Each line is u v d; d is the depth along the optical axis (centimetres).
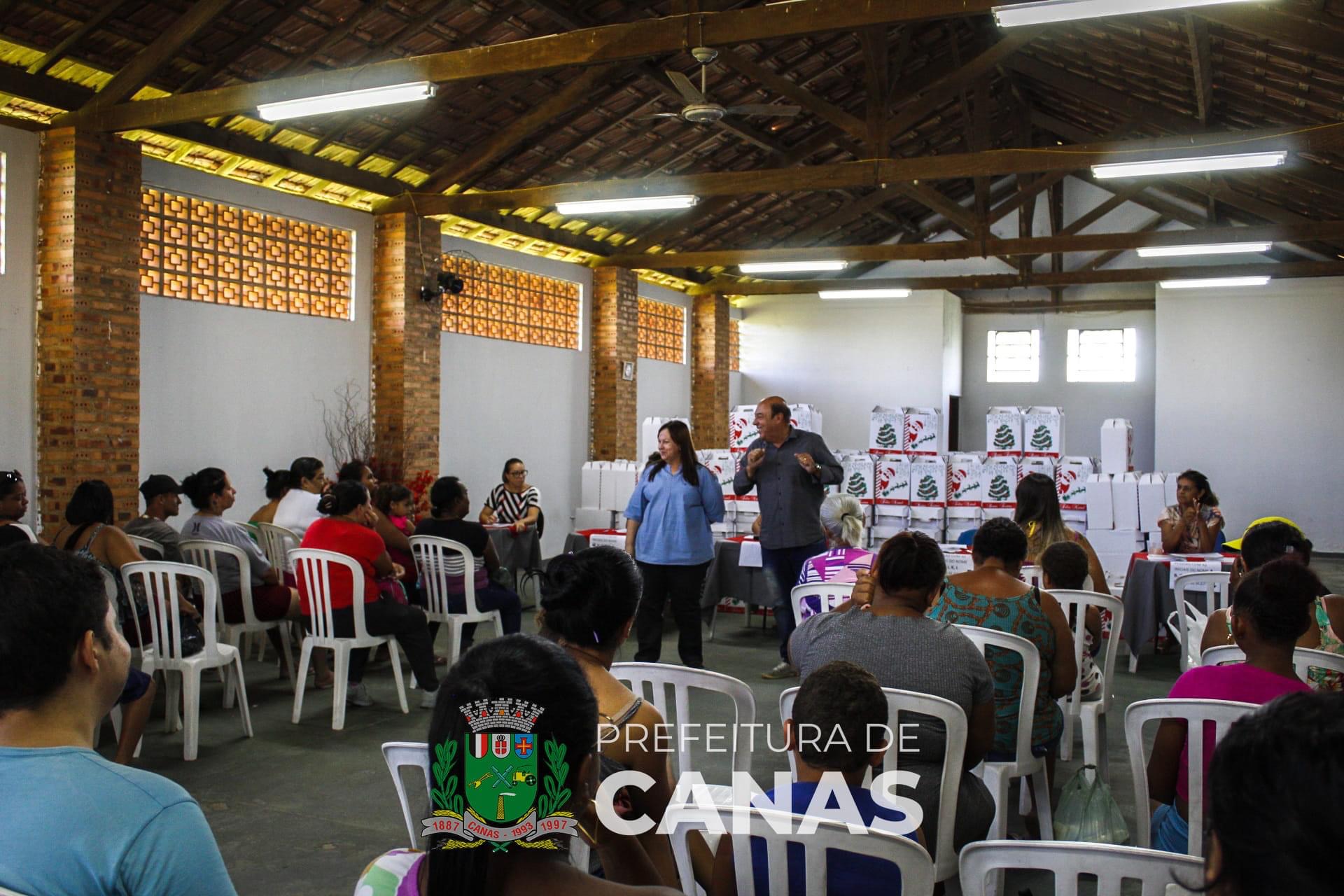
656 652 513
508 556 745
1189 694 228
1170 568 586
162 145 711
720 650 642
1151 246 1102
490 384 1052
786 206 1323
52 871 112
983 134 1124
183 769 393
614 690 196
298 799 362
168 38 625
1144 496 641
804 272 1586
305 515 593
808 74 1020
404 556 541
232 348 772
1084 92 1061
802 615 445
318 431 851
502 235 1050
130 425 665
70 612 123
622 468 785
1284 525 358
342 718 450
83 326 634
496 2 733
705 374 1497
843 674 182
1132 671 594
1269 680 220
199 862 116
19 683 120
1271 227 1056
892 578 248
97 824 114
